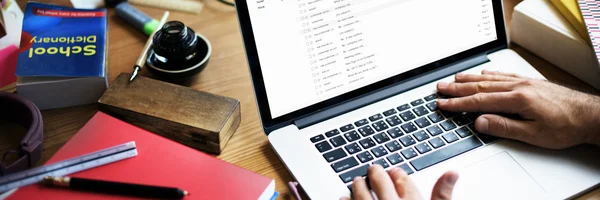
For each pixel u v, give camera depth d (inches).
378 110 29.7
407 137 28.3
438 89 30.9
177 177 24.5
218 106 28.3
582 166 27.2
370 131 28.5
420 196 24.6
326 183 26.0
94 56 29.5
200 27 35.6
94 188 23.7
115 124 26.7
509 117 29.2
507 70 32.4
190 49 30.4
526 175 26.7
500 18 32.6
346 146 27.7
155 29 34.0
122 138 26.1
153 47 30.9
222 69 32.9
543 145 27.9
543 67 33.6
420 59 31.1
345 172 26.5
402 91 30.8
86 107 30.3
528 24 33.4
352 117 29.2
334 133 28.3
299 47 27.8
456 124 29.2
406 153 27.5
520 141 28.4
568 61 32.5
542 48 33.5
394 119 29.2
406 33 30.3
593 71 31.3
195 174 24.7
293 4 27.4
